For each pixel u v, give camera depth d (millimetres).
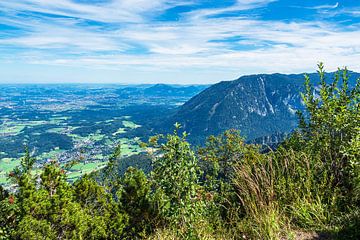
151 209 7004
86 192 8445
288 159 6527
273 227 5055
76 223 6805
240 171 6141
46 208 6453
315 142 6855
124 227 7402
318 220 5328
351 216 5203
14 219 6141
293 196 5875
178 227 6074
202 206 6137
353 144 5953
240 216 6020
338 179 6207
